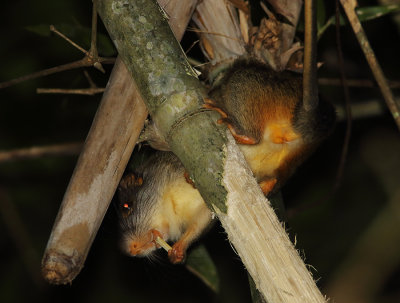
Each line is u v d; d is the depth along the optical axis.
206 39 6.94
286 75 6.98
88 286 10.95
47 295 10.95
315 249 11.04
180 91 4.82
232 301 10.80
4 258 11.16
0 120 11.20
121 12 5.03
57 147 10.53
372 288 10.65
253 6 7.71
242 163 4.66
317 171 11.41
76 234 4.86
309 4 5.31
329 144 11.59
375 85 10.02
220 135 4.73
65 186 11.30
